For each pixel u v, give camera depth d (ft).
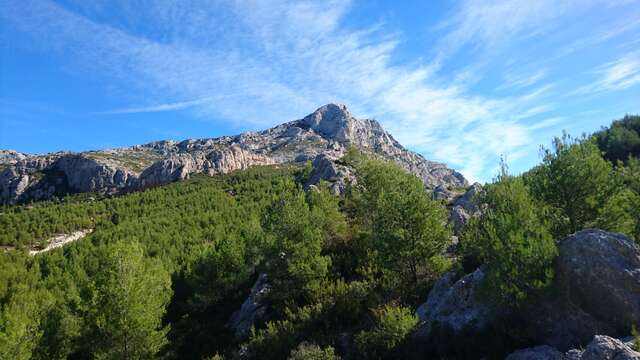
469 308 65.26
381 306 80.07
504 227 59.11
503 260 56.29
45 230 341.00
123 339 85.92
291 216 104.01
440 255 89.66
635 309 49.34
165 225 298.56
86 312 95.45
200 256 167.73
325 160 302.25
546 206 67.77
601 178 64.75
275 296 100.73
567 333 53.06
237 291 144.97
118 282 89.56
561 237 65.31
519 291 53.83
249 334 96.73
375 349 65.57
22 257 244.22
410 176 137.28
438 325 63.77
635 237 65.16
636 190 71.26
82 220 361.92
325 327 80.28
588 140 71.41
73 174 612.29
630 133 197.47
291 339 78.54
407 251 83.46
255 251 144.05
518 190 68.28
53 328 115.14
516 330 55.36
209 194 410.31
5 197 583.99
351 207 161.17
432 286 83.51
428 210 86.38
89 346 88.07
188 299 146.51
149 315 88.99
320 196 152.25
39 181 606.14
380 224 94.12
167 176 543.80
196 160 572.10
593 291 52.42
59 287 187.32
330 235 127.65
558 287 55.47
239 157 609.83
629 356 39.45
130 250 98.12
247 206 331.36
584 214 66.39
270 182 440.45
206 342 105.91
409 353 62.13
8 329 96.48
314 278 98.27
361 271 99.04
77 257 226.17
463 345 57.21
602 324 51.49
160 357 98.32
